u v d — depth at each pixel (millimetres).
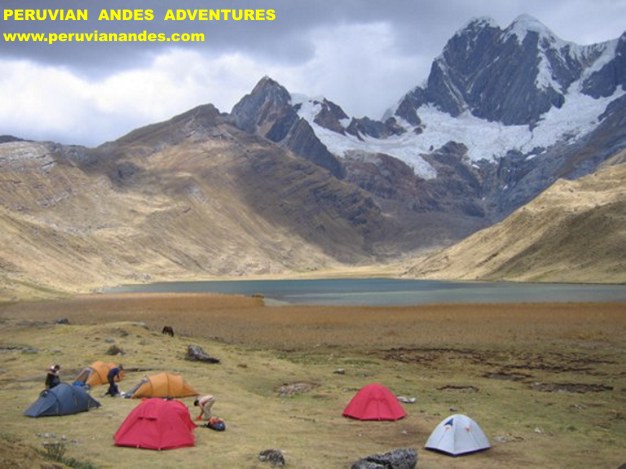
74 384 28438
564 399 29797
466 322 65312
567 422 25500
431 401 29594
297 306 97812
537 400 29625
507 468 19516
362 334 57688
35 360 38625
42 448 18469
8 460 13977
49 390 24953
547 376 35812
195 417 25047
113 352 41094
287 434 22953
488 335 54219
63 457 18000
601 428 24562
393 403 26141
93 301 114812
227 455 19594
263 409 27266
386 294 132625
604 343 47750
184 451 20031
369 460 17750
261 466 18516
